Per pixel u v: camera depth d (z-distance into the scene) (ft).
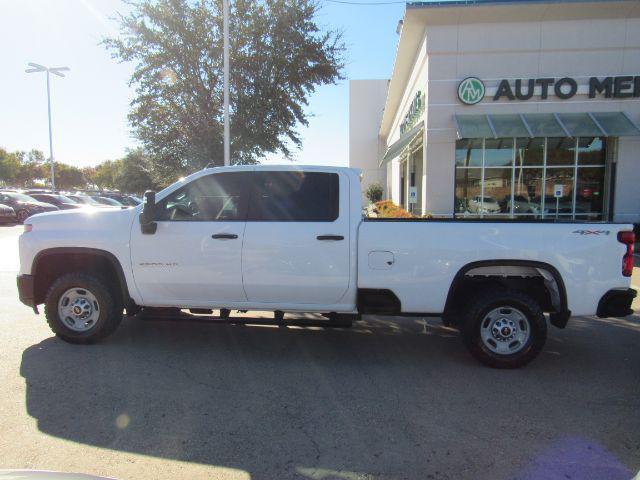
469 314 16.52
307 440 11.68
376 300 16.97
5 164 201.26
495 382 15.47
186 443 11.48
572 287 16.25
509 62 51.88
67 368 16.17
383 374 16.15
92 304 18.30
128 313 18.69
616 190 52.19
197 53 55.47
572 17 50.47
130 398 13.92
